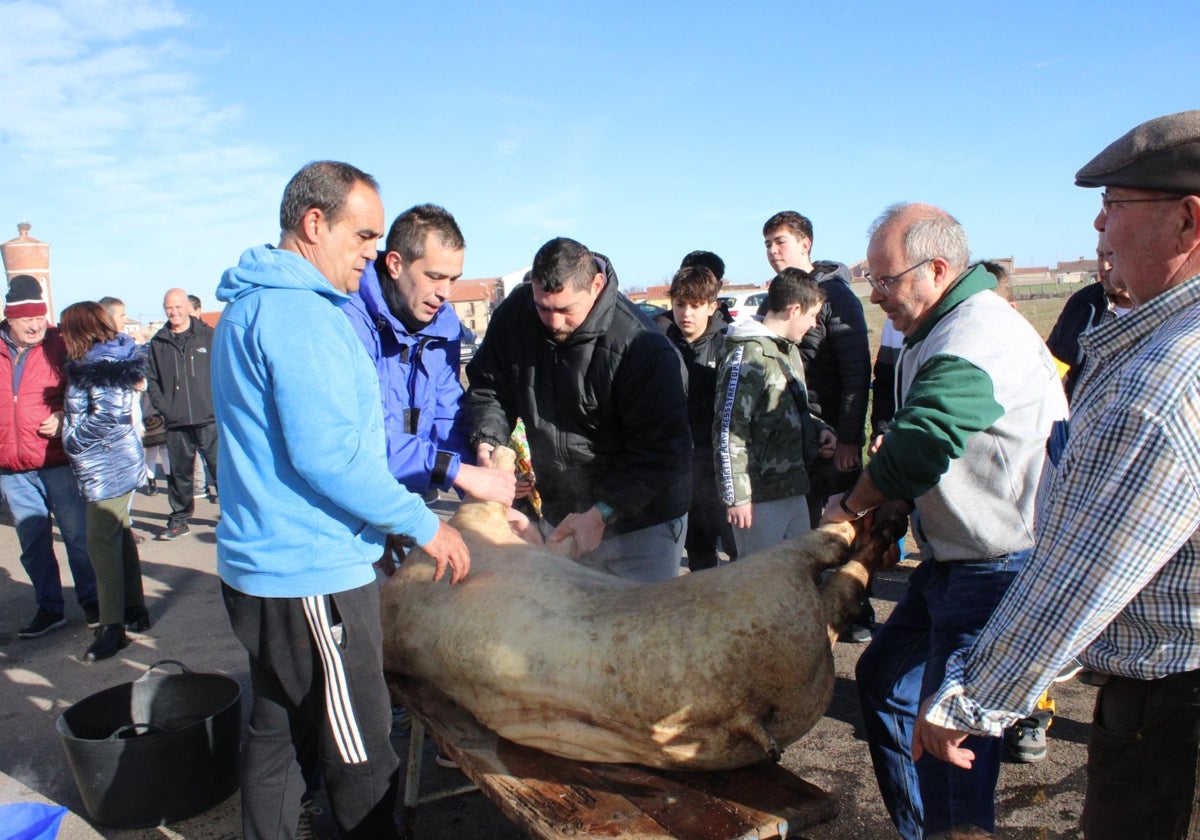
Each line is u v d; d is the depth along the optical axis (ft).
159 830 9.43
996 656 4.88
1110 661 4.95
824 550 6.84
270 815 7.45
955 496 7.07
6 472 15.20
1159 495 4.26
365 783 7.36
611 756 6.81
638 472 9.87
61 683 13.48
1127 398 4.40
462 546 7.66
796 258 14.20
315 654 7.11
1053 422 6.66
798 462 11.79
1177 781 4.73
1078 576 4.50
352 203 7.18
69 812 9.77
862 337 13.12
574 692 6.71
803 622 6.40
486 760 7.02
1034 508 6.91
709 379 13.82
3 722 12.19
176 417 22.80
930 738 5.40
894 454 6.50
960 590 7.18
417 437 9.36
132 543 15.47
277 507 6.88
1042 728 10.10
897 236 7.18
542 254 9.21
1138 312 4.72
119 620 14.56
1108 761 5.09
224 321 7.00
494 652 7.18
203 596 17.79
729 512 11.51
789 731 6.63
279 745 7.48
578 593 7.45
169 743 9.18
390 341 9.96
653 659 6.40
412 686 8.42
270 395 6.75
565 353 9.89
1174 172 4.46
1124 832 5.03
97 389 13.87
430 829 9.27
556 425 10.43
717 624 6.35
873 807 9.43
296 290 6.74
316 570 6.93
